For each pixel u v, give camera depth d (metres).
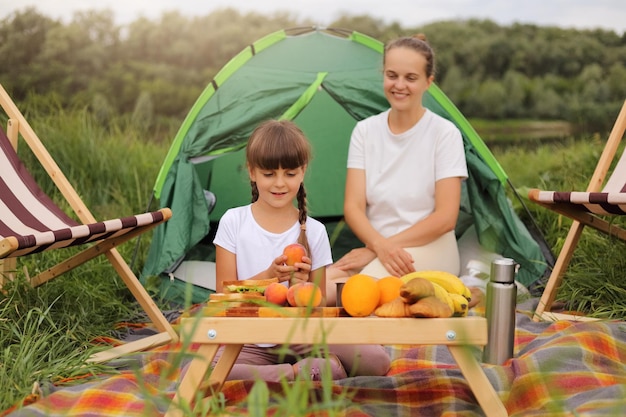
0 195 3.02
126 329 3.17
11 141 3.25
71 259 2.98
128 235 2.96
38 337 2.72
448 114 3.79
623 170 3.30
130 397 2.21
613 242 3.43
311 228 2.53
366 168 3.40
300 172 2.41
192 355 1.81
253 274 2.49
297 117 4.16
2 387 2.30
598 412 1.96
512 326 2.56
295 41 3.98
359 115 3.91
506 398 2.27
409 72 3.22
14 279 3.08
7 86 8.77
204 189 4.00
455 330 1.92
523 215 4.52
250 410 1.67
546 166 6.12
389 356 2.70
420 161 3.32
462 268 3.71
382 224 3.37
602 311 3.17
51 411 2.11
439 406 2.17
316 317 1.96
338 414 2.03
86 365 2.55
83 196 5.02
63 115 5.84
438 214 3.26
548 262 3.89
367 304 1.97
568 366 2.39
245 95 3.83
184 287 3.62
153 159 5.91
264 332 1.93
